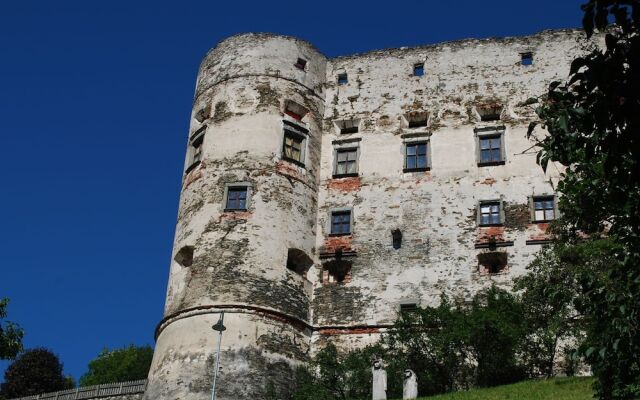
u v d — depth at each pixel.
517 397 30.00
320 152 46.25
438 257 41.69
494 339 33.81
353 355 36.09
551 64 46.56
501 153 44.25
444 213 43.00
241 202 41.78
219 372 36.19
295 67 47.22
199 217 41.47
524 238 41.28
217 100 45.56
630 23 10.52
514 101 45.72
